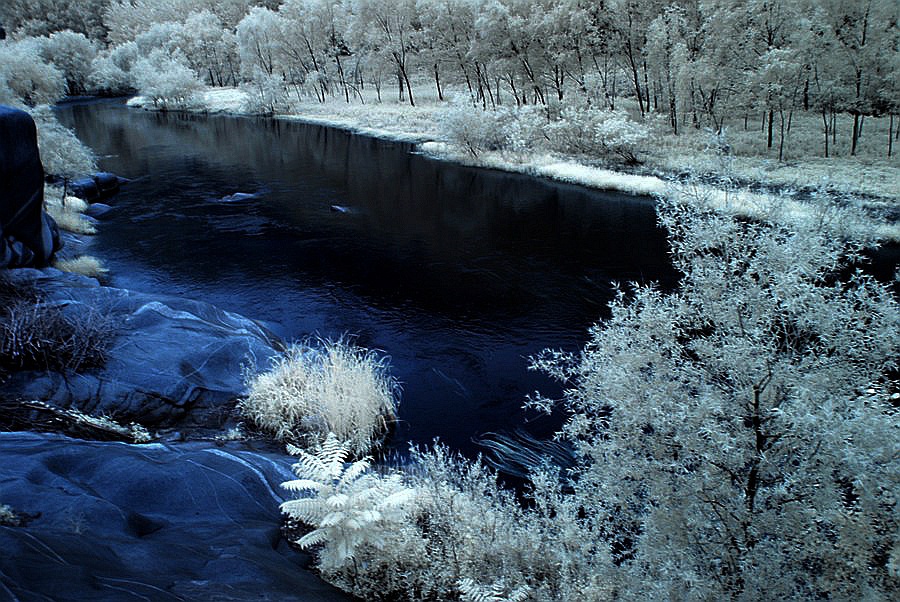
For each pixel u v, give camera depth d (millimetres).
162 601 3330
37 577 3150
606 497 4340
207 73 72000
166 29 72688
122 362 8711
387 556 4762
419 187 25438
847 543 3275
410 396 9742
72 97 66250
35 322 8352
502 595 4168
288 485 4688
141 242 18141
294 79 62000
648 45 31859
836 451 3305
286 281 15141
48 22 92562
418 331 12297
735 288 4082
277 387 8727
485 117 30906
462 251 17422
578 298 13977
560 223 19922
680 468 3967
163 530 4750
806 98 30906
